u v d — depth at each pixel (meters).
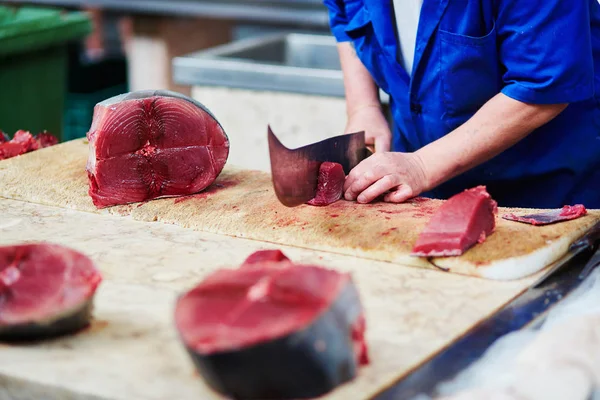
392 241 2.33
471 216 2.24
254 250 2.38
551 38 2.60
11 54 4.86
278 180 2.42
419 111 3.08
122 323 1.95
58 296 1.85
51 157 3.14
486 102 2.91
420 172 2.70
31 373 1.75
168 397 1.66
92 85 6.58
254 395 1.59
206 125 2.73
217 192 2.80
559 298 2.04
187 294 1.68
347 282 1.64
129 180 2.70
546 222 2.39
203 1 6.24
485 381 1.70
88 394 1.68
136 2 6.40
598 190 3.10
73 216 2.67
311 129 4.54
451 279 2.18
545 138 3.00
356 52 3.22
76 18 5.27
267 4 6.10
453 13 2.78
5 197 2.84
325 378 1.59
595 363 1.72
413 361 1.78
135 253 2.36
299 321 1.54
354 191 2.65
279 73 4.48
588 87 2.68
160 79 6.62
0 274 1.87
